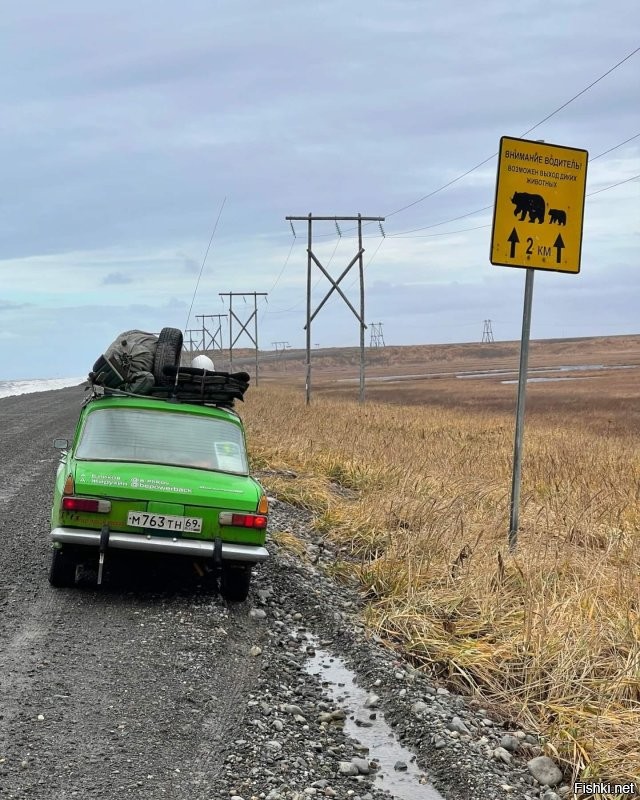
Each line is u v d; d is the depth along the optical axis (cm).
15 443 2208
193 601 807
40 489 1429
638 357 17475
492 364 17850
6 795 423
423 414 3450
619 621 694
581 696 598
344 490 1557
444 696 627
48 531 1082
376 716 595
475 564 886
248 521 795
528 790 501
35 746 481
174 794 444
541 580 818
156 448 853
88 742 494
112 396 905
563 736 551
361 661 696
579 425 3331
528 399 5616
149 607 777
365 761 514
